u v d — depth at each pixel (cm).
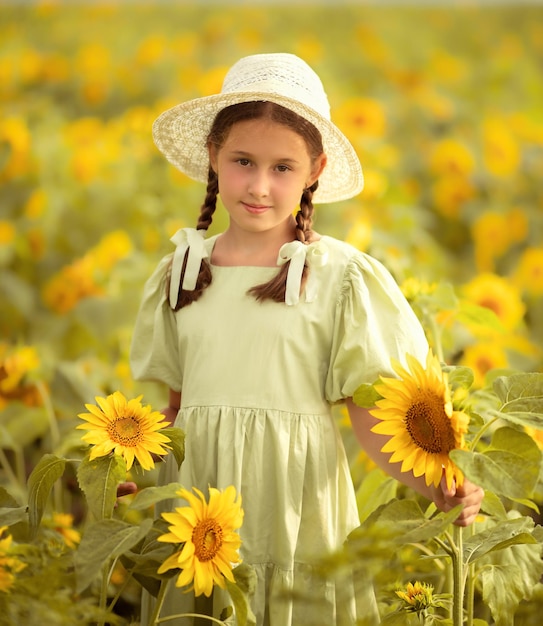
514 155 567
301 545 208
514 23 890
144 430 198
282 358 209
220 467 207
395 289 214
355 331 207
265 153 208
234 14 894
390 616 200
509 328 326
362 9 907
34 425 304
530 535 191
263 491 207
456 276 497
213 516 184
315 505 208
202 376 213
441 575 229
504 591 199
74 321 369
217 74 512
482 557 211
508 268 506
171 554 188
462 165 558
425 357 210
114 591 250
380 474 246
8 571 186
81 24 856
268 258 219
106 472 193
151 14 888
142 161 506
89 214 496
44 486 200
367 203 451
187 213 465
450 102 674
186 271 220
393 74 738
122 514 240
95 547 180
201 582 181
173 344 228
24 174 538
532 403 190
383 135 586
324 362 212
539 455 178
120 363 336
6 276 457
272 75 216
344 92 667
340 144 225
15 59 714
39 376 298
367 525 185
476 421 193
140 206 467
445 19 895
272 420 207
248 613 196
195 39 812
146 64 727
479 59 816
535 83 717
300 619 205
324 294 212
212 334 214
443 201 548
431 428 185
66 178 525
